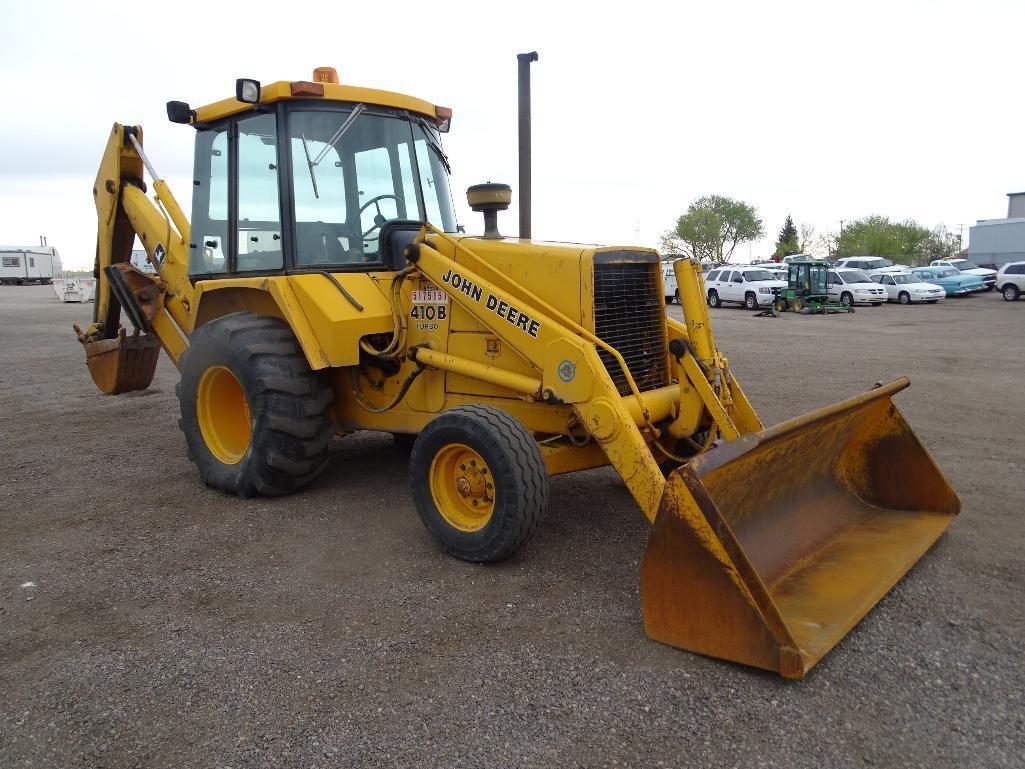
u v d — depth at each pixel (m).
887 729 2.87
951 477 6.05
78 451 7.22
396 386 5.49
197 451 5.89
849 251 76.12
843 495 4.86
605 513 5.29
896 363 13.02
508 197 5.19
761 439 3.61
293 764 2.74
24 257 58.09
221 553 4.66
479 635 3.62
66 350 15.80
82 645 3.59
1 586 4.24
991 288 37.59
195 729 2.95
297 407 5.39
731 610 3.25
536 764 2.71
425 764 2.72
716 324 22.22
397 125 5.87
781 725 2.90
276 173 5.40
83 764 2.77
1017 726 2.88
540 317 4.45
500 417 4.29
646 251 5.02
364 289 5.40
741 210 82.75
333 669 3.35
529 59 10.26
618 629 3.65
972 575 4.17
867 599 3.67
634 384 4.49
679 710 3.00
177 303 6.91
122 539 4.91
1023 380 10.94
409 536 4.89
